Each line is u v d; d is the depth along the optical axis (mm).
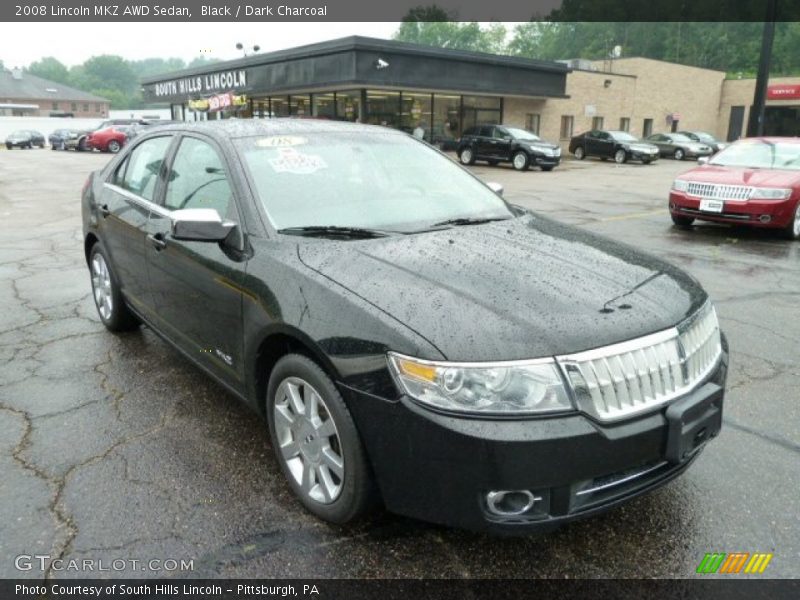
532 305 2381
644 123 41062
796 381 4125
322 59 25109
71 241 9062
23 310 5645
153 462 3178
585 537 2633
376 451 2348
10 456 3227
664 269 2926
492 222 3404
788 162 9773
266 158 3379
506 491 2158
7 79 92938
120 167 4734
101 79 160625
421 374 2209
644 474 2377
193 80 35281
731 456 3215
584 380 2203
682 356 2434
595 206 13281
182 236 2957
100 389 4004
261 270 2855
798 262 7672
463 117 30062
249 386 3029
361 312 2408
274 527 2691
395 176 3627
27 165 26703
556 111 34156
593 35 90750
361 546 2580
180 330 3678
